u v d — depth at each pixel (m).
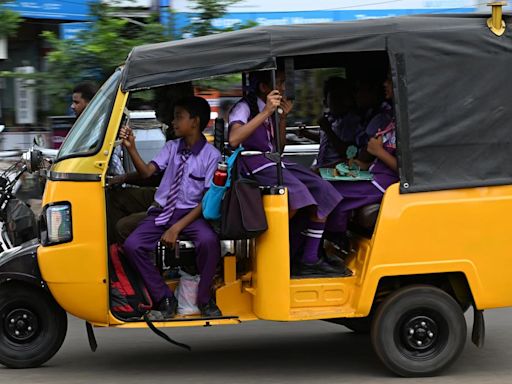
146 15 13.61
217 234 8.23
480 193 8.14
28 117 15.27
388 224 8.03
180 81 7.89
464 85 8.14
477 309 8.23
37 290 8.66
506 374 8.53
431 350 8.36
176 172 8.41
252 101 8.30
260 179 8.13
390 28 8.02
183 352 9.66
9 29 13.61
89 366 8.97
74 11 15.49
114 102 8.06
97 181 8.09
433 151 8.12
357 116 9.73
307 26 7.98
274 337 10.42
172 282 8.54
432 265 8.08
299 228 8.41
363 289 8.08
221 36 7.92
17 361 8.70
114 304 8.27
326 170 8.80
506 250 8.16
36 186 12.15
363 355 9.44
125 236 8.47
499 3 8.16
